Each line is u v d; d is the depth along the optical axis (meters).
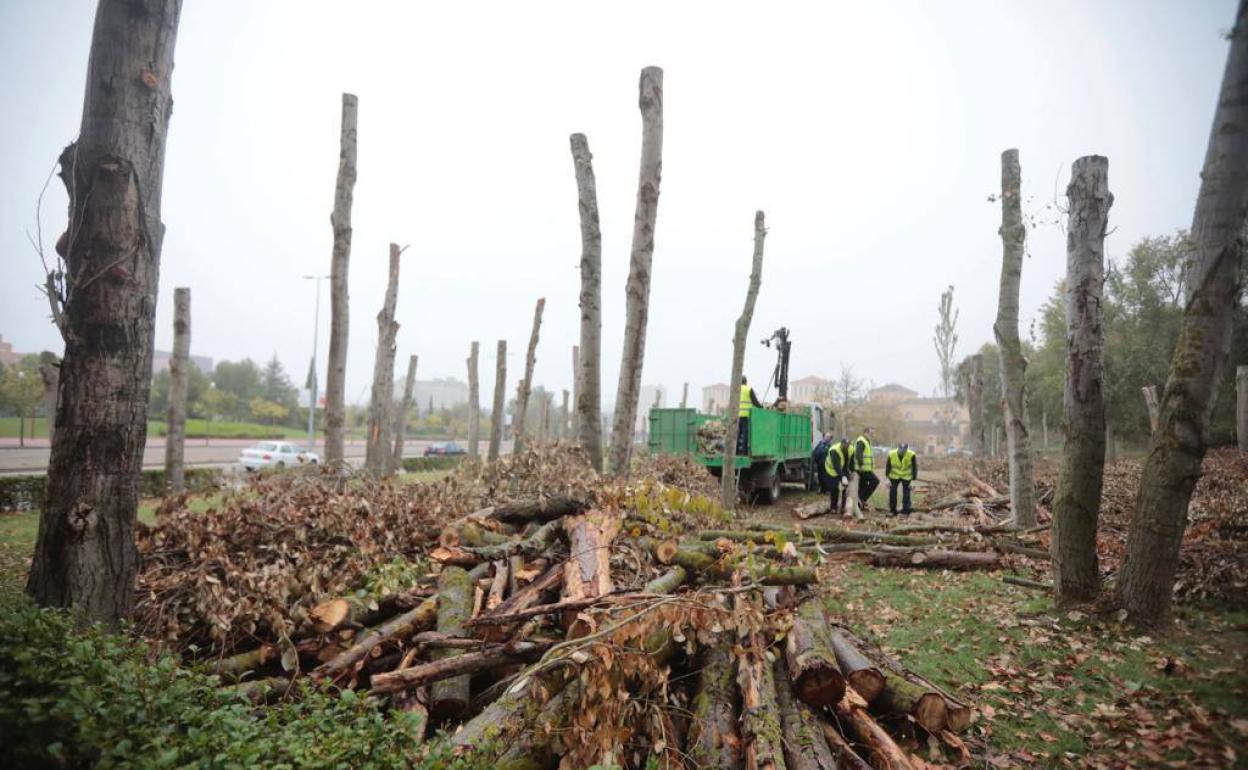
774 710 3.69
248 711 3.39
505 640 4.37
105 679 3.07
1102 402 6.18
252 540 5.82
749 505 15.22
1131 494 11.56
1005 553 8.73
